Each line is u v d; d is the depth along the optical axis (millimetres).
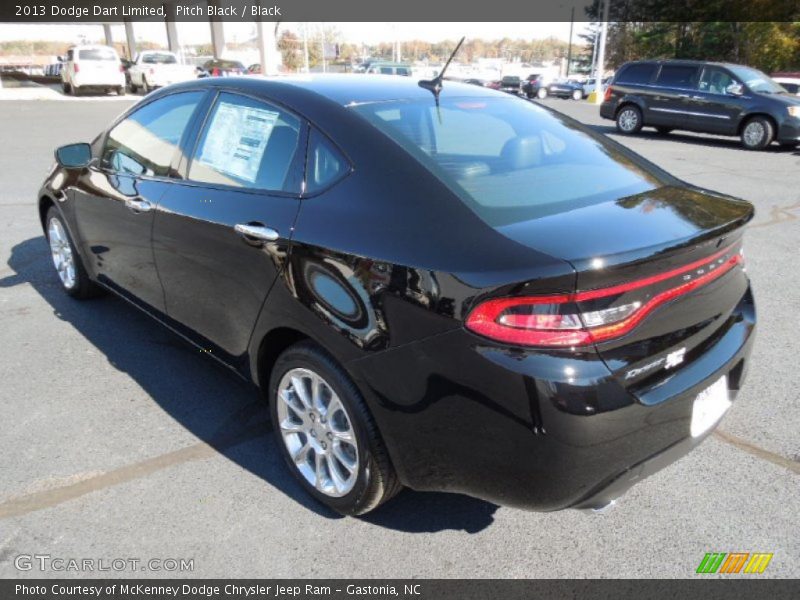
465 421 1993
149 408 3320
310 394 2568
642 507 2648
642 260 1897
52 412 3262
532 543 2457
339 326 2258
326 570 2316
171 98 3439
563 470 1914
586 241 1948
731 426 3217
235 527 2510
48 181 4520
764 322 4500
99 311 4531
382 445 2287
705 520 2572
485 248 1965
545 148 2744
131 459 2904
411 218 2154
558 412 1843
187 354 3916
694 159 12195
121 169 3658
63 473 2797
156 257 3293
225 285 2814
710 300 2271
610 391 1893
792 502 2674
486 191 2254
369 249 2172
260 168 2730
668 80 15125
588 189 2453
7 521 2508
